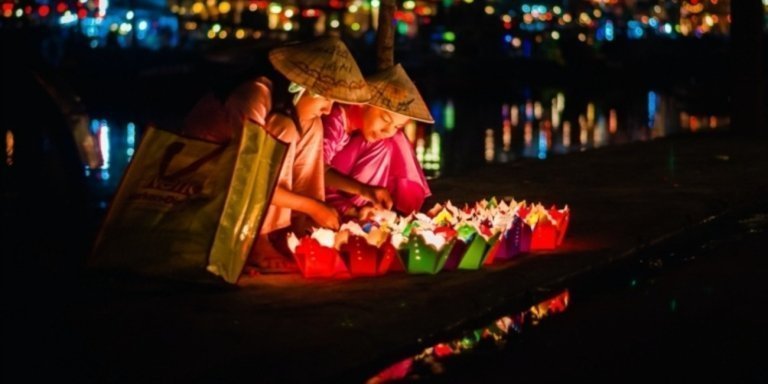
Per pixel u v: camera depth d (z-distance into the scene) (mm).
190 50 27609
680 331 4930
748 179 9453
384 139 6746
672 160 10930
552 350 4719
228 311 5051
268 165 5414
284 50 5793
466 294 5328
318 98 5926
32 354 4531
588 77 31391
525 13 42344
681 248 6832
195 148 5371
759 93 13773
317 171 6125
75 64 22688
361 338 4668
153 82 22062
